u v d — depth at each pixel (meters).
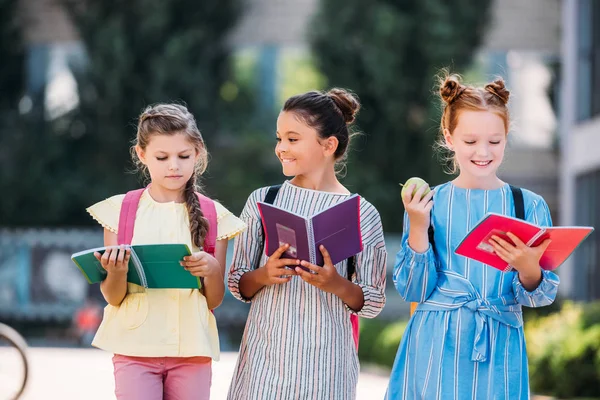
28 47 39.72
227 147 37.97
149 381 6.52
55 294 33.50
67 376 17.48
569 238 5.95
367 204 6.77
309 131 6.61
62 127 37.81
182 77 36.38
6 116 38.72
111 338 6.53
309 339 6.48
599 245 25.73
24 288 33.53
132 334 6.50
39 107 38.88
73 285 33.53
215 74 38.41
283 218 6.10
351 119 6.94
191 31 36.75
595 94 26.62
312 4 39.62
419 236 6.29
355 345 6.80
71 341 30.86
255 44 39.31
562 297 22.86
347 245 6.25
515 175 38.00
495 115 6.34
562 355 14.96
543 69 38.53
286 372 6.45
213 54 38.09
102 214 6.75
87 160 37.91
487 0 36.38
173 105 6.79
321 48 36.19
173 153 6.55
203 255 6.29
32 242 33.72
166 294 6.58
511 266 6.11
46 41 39.69
